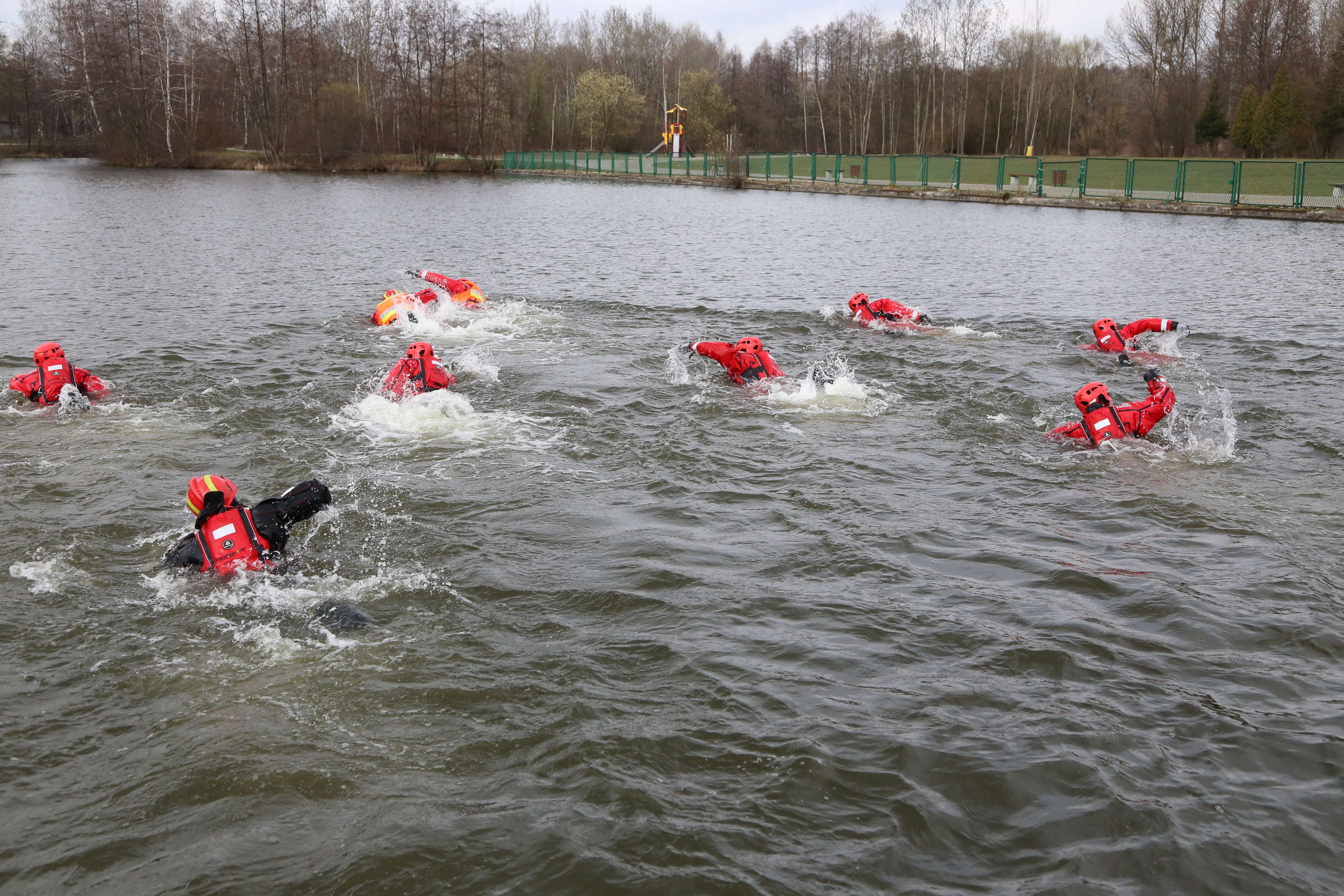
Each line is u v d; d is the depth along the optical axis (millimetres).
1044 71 92625
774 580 7770
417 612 7203
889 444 11172
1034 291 23406
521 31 117562
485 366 14500
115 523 8781
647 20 128500
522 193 62219
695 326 18094
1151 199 49656
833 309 19312
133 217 39812
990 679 6359
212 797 5203
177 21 91312
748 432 11555
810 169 73500
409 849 4824
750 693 6148
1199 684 6297
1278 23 79000
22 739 5684
